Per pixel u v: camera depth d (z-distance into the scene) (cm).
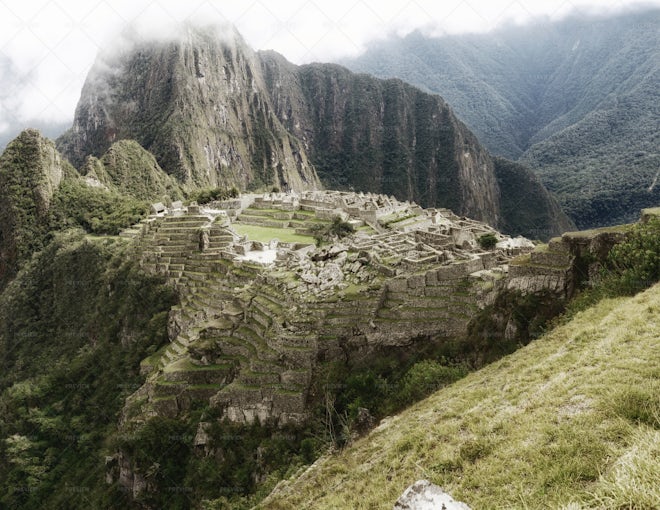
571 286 3166
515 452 1450
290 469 2984
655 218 2816
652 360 1605
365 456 2114
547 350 2309
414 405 2577
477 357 3300
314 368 3706
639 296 2339
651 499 955
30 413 6731
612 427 1325
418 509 969
